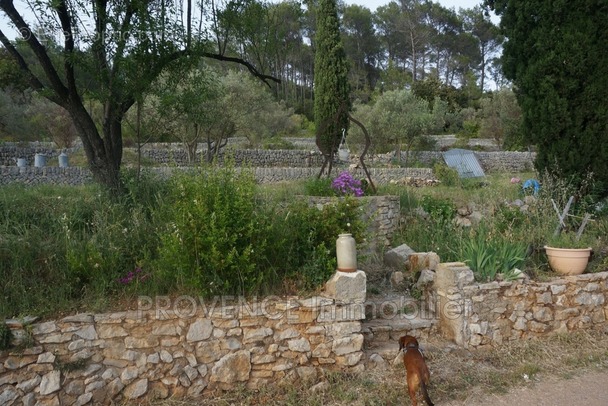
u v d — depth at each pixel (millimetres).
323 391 4254
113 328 3902
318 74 17641
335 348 4496
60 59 6406
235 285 4422
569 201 7266
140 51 5809
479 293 5234
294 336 4379
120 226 5102
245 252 4309
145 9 5707
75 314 3916
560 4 7691
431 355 4910
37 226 5141
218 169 5352
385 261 6938
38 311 3885
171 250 4285
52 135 22094
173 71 6441
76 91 6125
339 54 17359
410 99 27156
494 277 5480
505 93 30250
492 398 4285
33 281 4223
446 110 37094
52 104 21766
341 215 5203
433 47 61656
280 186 10336
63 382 3725
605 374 4781
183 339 4074
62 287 4176
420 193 10477
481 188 12688
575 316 5773
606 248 6875
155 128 6793
